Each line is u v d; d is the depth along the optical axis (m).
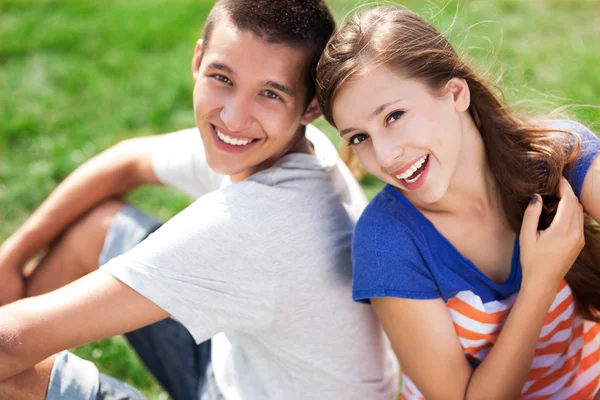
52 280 2.33
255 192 1.76
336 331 1.88
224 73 1.80
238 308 1.77
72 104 4.44
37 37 5.17
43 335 1.71
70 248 2.32
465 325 1.82
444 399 1.84
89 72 4.76
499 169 1.85
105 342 2.82
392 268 1.76
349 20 1.79
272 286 1.76
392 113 1.71
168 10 5.54
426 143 1.72
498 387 1.75
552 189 1.84
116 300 1.72
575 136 1.86
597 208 1.82
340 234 1.89
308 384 1.92
